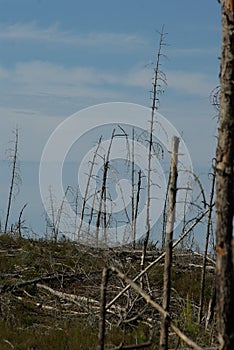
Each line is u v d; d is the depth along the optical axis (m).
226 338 17.47
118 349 20.02
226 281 17.56
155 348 30.53
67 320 37.94
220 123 18.03
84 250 50.34
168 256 21.81
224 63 18.03
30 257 50.09
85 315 38.88
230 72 17.95
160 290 41.50
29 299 41.91
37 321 38.03
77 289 43.94
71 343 33.09
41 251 51.34
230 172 17.77
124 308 37.84
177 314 36.88
